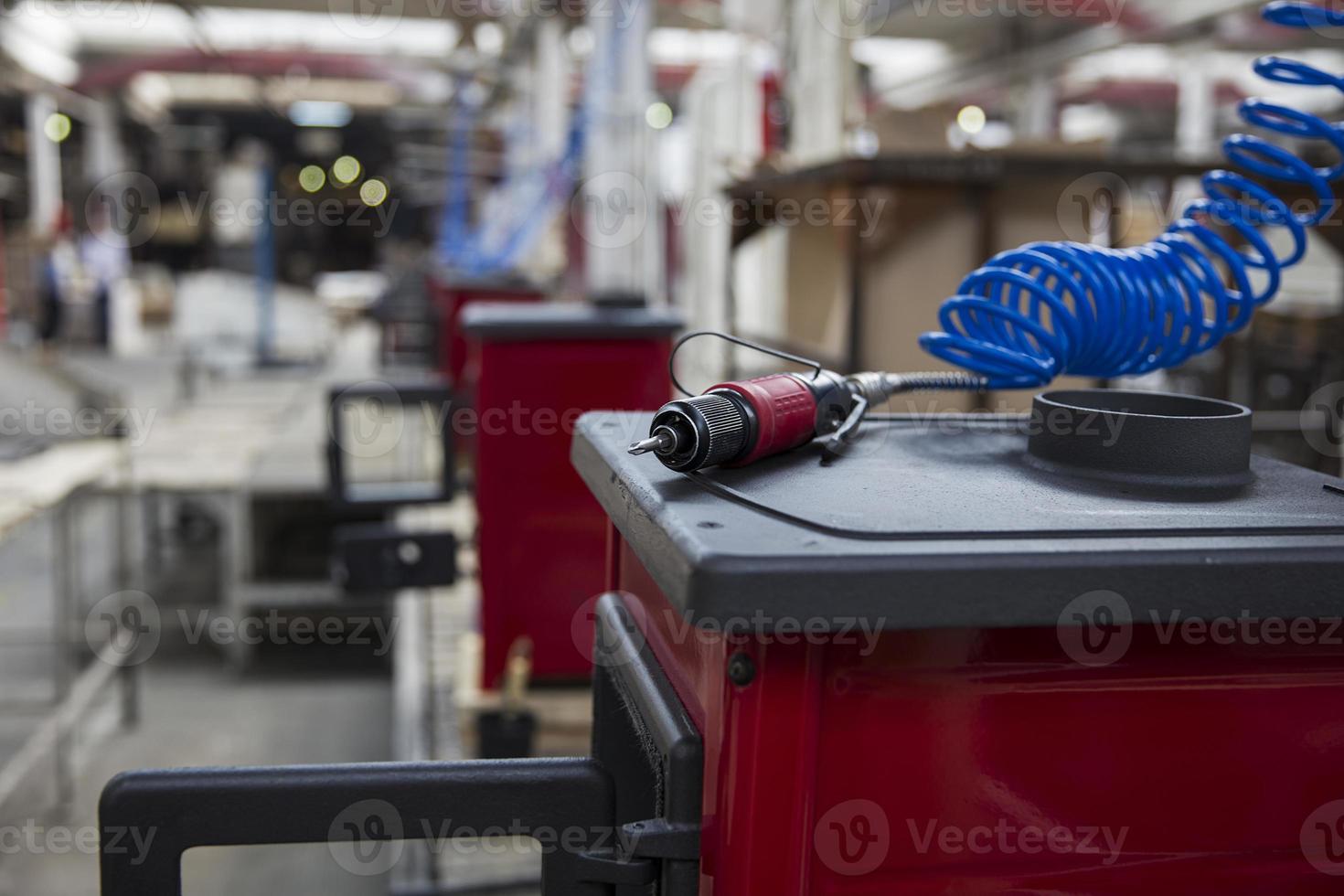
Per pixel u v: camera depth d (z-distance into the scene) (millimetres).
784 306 3697
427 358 8547
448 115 12570
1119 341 1115
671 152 5836
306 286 23250
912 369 3045
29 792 3748
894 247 3016
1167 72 11344
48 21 11984
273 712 4500
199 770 733
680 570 655
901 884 716
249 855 3277
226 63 11820
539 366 2945
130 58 13383
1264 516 748
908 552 646
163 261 19953
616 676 994
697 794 750
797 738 688
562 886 765
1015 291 1165
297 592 4973
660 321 2973
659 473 847
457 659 3469
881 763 703
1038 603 652
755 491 785
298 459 5559
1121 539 688
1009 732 711
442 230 12172
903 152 2986
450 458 2443
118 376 11914
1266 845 747
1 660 4910
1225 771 735
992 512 734
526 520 2969
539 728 2807
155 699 4629
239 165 16094
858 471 872
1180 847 738
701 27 6254
